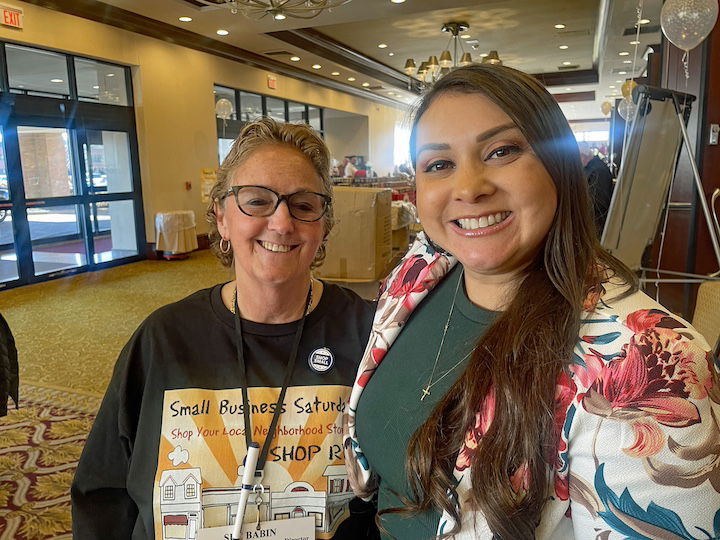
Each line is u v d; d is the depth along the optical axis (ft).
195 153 30.60
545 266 2.40
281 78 38.68
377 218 8.30
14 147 21.01
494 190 2.37
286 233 3.38
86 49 23.43
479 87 2.37
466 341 2.70
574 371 2.14
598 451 2.06
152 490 3.36
